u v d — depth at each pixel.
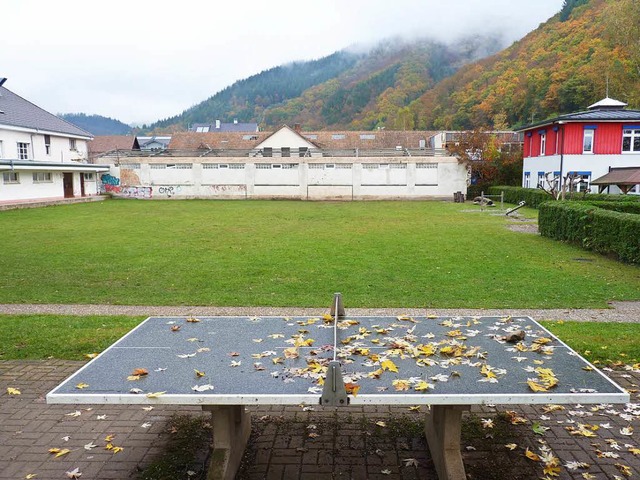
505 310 7.82
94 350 5.91
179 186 39.69
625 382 5.00
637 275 10.55
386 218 23.23
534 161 34.12
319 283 9.85
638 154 28.97
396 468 3.72
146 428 4.29
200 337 4.27
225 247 14.38
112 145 61.38
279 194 39.34
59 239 16.02
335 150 43.03
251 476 3.62
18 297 8.85
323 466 3.74
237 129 92.94
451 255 13.00
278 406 4.74
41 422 4.36
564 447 3.92
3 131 32.03
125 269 11.31
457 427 3.45
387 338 4.24
